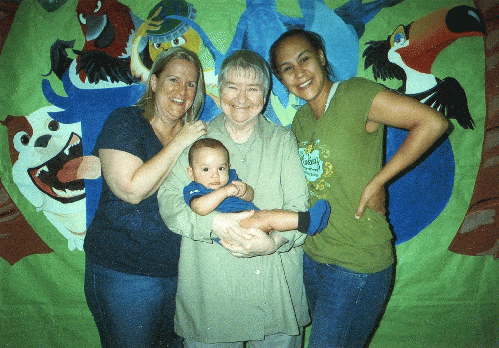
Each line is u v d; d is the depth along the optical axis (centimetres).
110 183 154
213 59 220
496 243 228
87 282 168
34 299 224
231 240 144
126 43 217
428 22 216
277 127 163
